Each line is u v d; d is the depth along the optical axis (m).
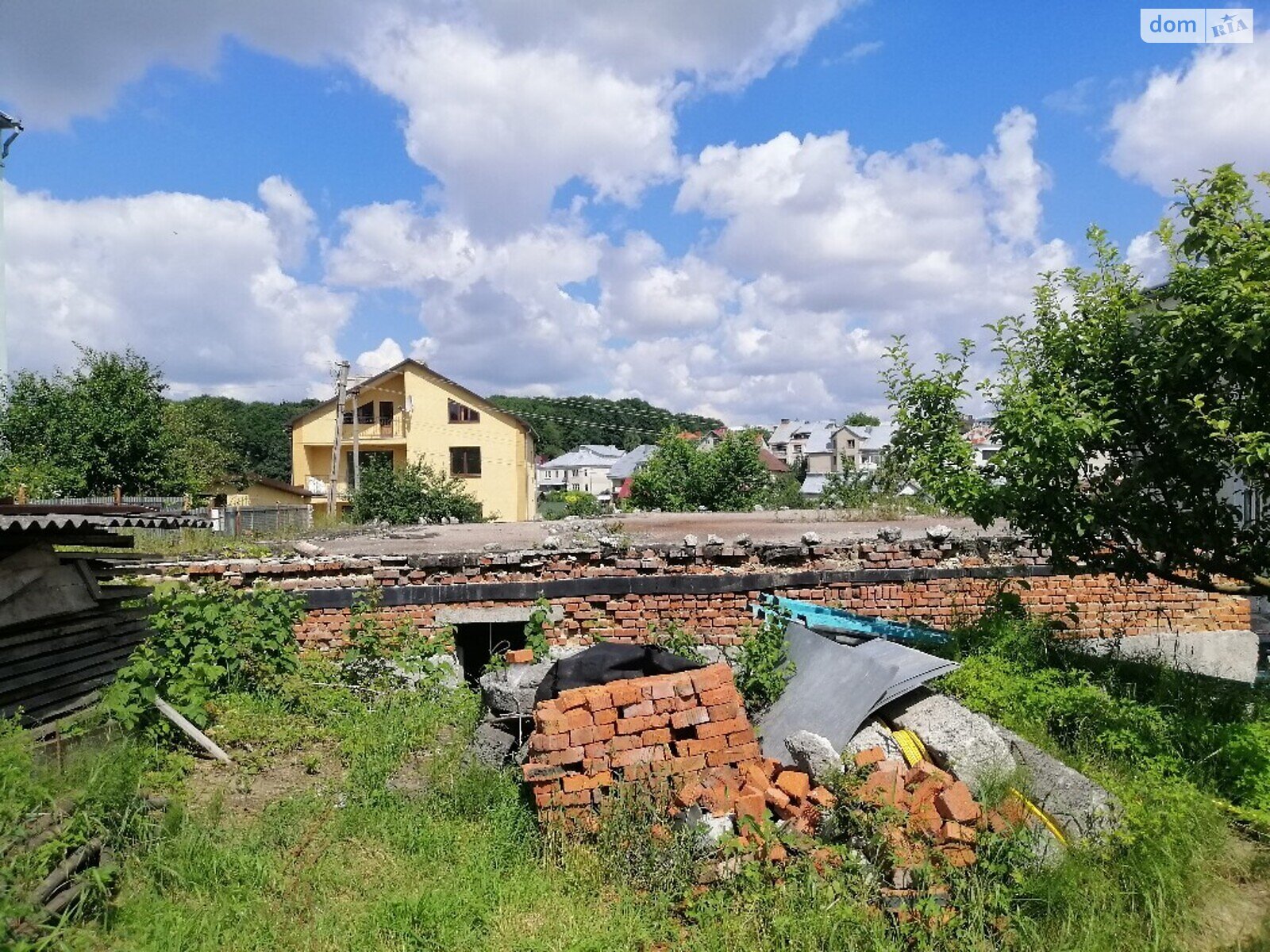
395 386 36.69
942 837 4.60
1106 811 4.88
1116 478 6.80
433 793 5.79
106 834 4.62
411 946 4.09
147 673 6.22
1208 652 9.27
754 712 6.87
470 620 8.80
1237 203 5.74
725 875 4.64
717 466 24.78
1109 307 6.58
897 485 15.92
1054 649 7.84
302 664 8.02
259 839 5.06
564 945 4.12
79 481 21.75
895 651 6.39
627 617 8.91
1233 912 4.38
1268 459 5.39
